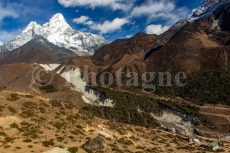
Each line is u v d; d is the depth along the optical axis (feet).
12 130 244.63
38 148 220.64
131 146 302.66
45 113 299.79
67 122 298.97
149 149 306.96
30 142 231.09
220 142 457.27
